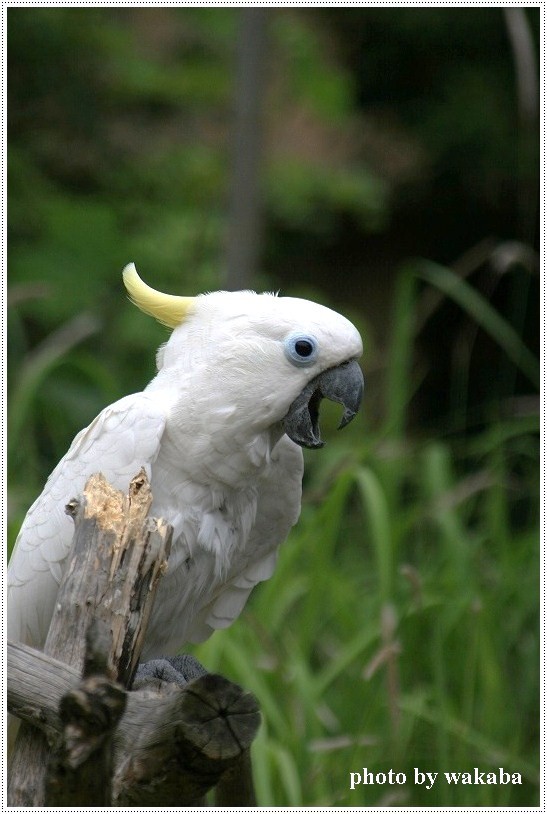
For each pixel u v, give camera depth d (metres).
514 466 9.45
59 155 12.54
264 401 5.24
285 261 16.58
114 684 3.29
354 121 16.31
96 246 11.49
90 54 12.47
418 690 7.39
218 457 5.32
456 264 16.95
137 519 4.08
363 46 16.81
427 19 16.30
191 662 5.47
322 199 14.23
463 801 6.82
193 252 11.76
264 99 10.17
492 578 8.15
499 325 8.56
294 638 7.68
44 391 9.38
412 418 16.72
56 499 5.45
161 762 3.53
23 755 4.03
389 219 17.42
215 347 5.30
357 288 17.03
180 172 12.60
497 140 16.19
